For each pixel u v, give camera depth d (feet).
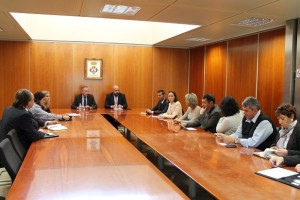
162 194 5.31
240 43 18.78
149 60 24.94
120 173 6.45
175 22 15.03
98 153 8.21
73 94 23.54
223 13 12.92
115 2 11.58
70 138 10.28
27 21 19.71
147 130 12.48
